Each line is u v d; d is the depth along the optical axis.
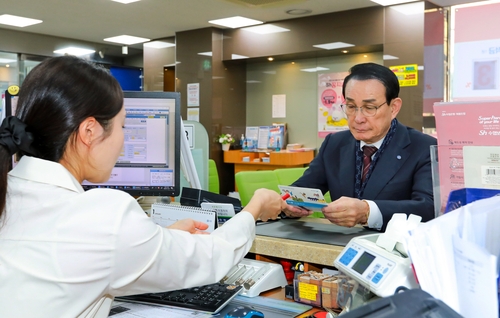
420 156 1.86
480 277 0.60
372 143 1.95
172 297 1.14
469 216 0.71
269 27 6.60
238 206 1.53
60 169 0.84
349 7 5.69
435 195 1.10
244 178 2.84
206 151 2.33
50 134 0.83
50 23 6.87
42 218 0.80
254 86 7.45
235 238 1.03
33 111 0.82
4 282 0.78
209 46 7.03
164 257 0.86
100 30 7.33
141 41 8.23
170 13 6.15
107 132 0.88
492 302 0.59
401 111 5.49
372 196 1.89
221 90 7.17
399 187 1.87
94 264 0.79
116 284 0.82
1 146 0.80
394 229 0.95
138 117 1.70
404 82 5.45
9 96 1.77
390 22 5.53
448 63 5.62
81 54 8.25
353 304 0.98
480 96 5.44
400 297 0.57
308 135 6.90
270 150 7.04
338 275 1.23
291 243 1.35
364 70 1.85
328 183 2.09
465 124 1.06
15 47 7.44
